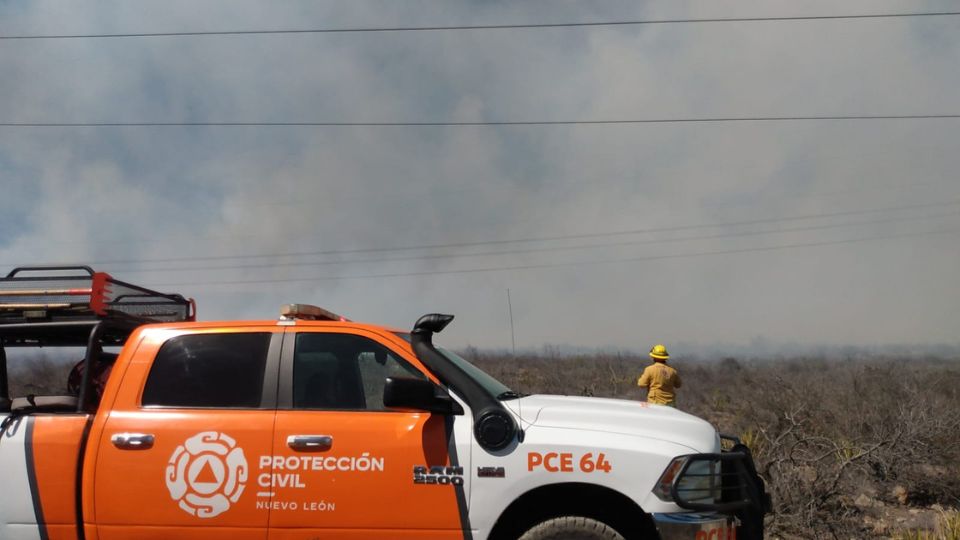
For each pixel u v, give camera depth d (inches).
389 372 220.5
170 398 215.2
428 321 216.2
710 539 197.3
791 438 400.8
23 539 210.7
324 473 203.2
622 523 205.5
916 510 355.6
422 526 200.1
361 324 223.9
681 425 211.0
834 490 335.6
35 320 246.5
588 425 205.5
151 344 221.9
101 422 212.8
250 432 207.2
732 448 237.1
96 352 240.8
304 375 217.5
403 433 204.4
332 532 201.9
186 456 206.7
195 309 299.3
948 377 767.7
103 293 248.1
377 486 201.8
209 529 203.9
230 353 219.8
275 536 202.7
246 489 203.8
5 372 257.3
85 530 207.8
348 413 209.3
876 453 376.2
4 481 212.2
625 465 198.4
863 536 313.4
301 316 233.3
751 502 213.9
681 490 197.3
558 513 206.5
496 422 200.5
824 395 651.5
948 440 383.6
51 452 211.9
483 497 198.8
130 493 206.4
